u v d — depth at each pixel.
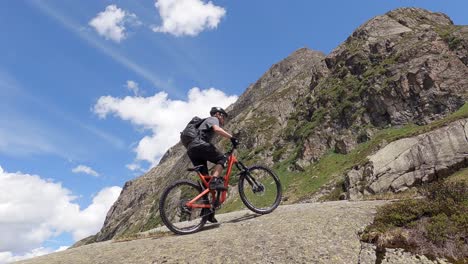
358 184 41.31
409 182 37.47
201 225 8.98
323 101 79.06
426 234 7.00
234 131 104.12
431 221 7.32
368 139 63.44
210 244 7.49
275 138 89.81
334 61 89.88
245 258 6.76
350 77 78.88
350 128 67.56
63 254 8.41
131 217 130.88
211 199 9.15
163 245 7.79
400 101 63.81
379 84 68.56
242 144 97.94
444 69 62.53
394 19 85.38
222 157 9.18
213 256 6.93
